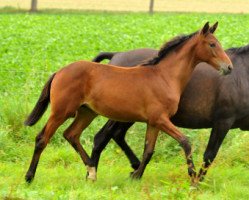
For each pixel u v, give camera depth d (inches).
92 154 569.9
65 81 510.0
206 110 546.0
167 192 473.7
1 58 1026.7
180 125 563.8
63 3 2571.4
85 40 1300.4
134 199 473.1
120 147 584.7
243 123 554.3
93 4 2586.1
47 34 1412.4
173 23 1747.0
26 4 2469.2
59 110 510.3
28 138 658.8
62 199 446.9
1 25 1567.4
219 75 540.4
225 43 1234.6
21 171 557.6
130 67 536.7
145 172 576.7
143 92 514.3
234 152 627.2
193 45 523.2
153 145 533.3
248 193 513.0
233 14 2208.4
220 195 502.0
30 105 689.6
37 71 889.5
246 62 548.1
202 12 2374.5
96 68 517.0
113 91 513.0
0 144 626.2
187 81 531.2
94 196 466.9
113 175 557.0
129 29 1553.9
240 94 538.3
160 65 525.3
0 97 764.0
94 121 676.1
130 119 522.6
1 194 444.8
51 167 598.2
